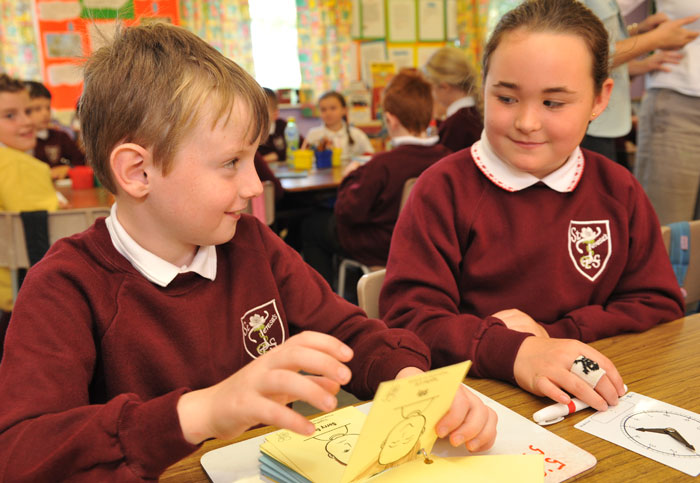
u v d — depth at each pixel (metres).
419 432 0.55
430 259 1.11
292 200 4.04
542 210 1.12
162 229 0.73
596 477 0.60
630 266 1.16
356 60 5.79
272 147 4.64
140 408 0.58
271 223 2.76
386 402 0.46
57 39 4.45
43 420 0.58
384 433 0.50
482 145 1.17
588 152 1.21
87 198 2.62
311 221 3.54
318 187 3.14
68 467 0.56
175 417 0.56
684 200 2.02
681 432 0.68
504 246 1.12
